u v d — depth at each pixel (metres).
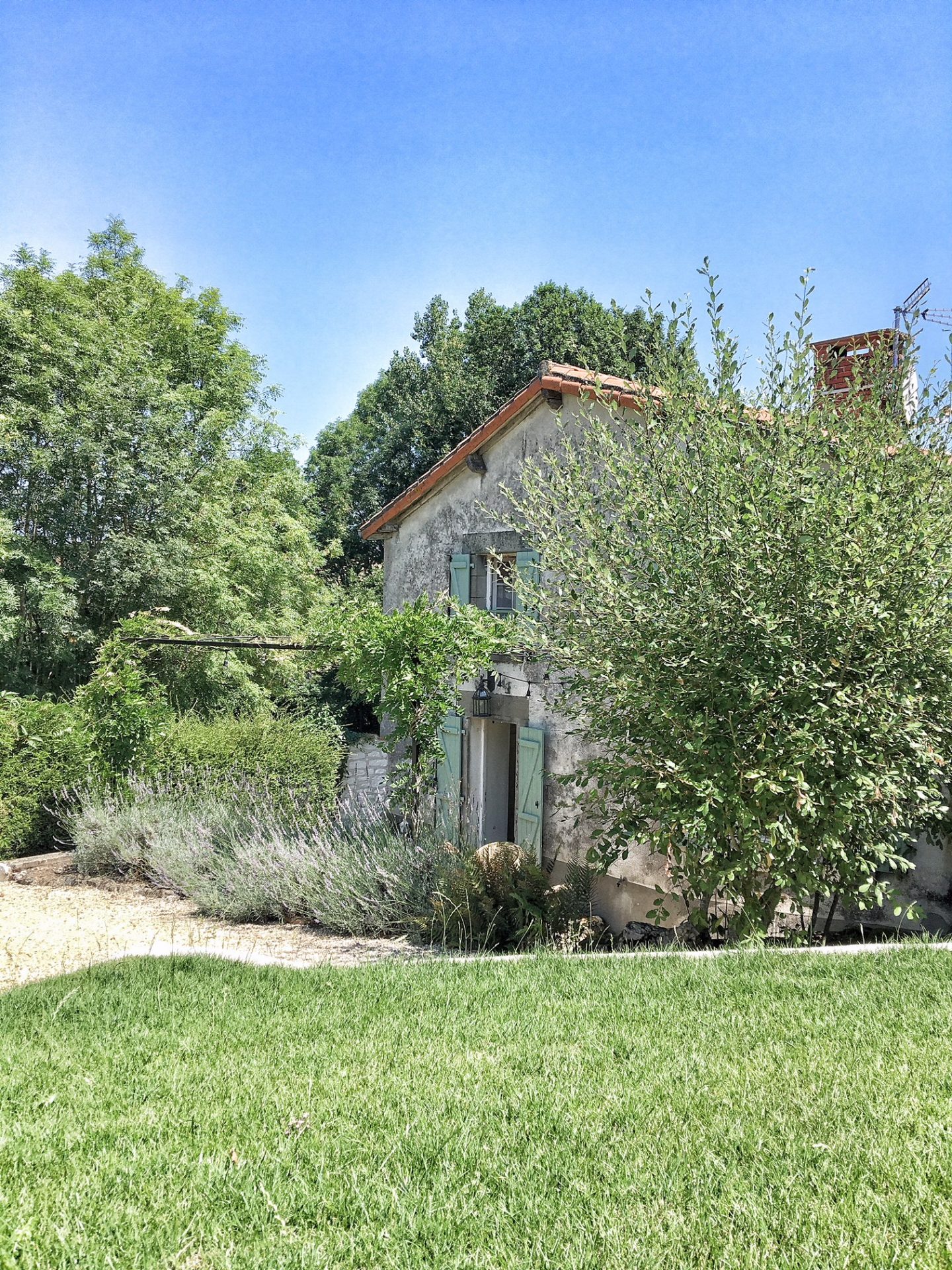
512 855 8.93
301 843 9.88
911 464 6.26
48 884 10.52
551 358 25.84
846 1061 3.88
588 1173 3.02
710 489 6.32
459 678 10.13
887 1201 2.74
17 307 18.39
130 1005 5.45
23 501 16.50
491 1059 4.21
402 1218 2.78
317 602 22.33
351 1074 4.09
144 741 12.39
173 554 17.22
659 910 7.61
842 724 5.95
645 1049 4.22
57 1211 2.82
